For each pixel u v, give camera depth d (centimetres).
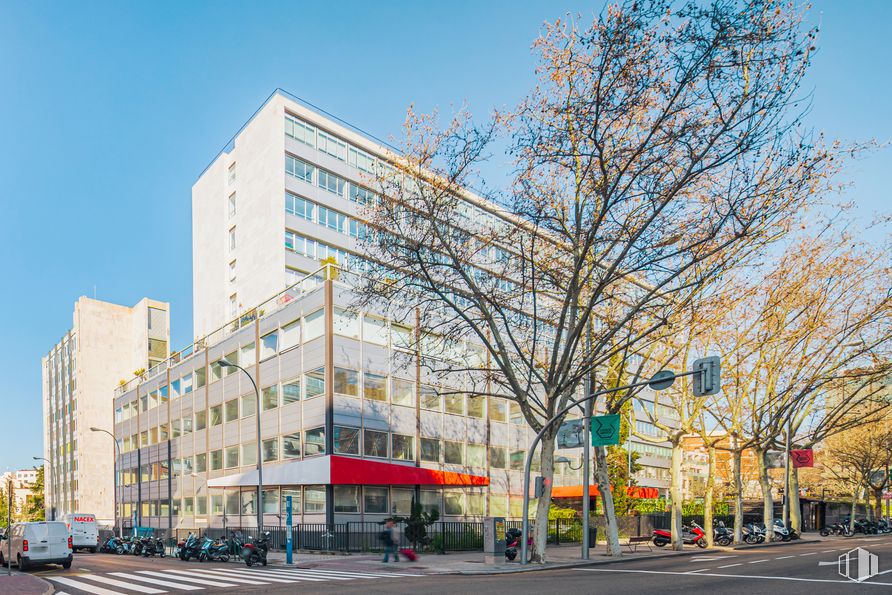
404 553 2617
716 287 2683
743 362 3500
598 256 2516
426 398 3875
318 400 3419
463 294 2400
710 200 2222
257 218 5056
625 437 4328
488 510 4181
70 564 2388
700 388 2072
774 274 3153
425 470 3503
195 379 4778
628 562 2500
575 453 4978
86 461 7938
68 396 8688
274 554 2992
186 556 2834
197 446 4628
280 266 4688
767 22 1659
